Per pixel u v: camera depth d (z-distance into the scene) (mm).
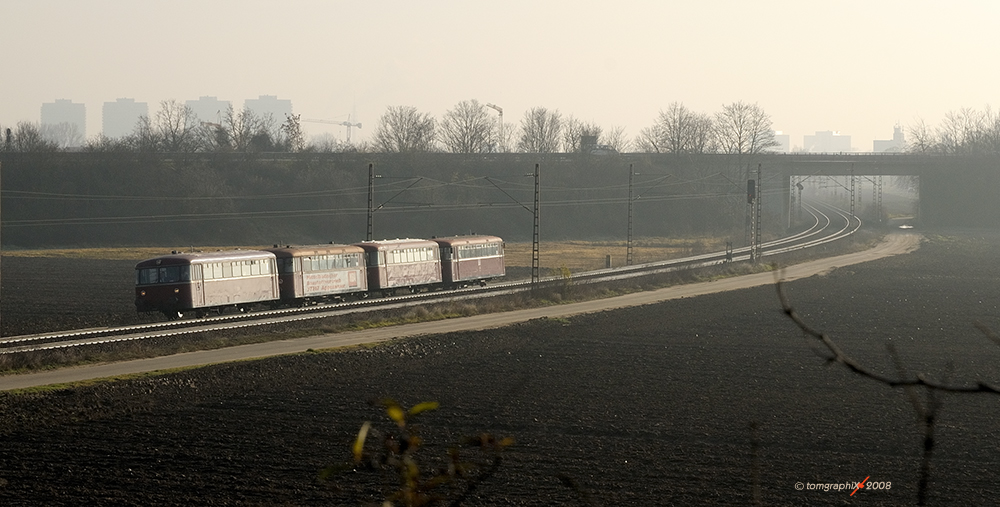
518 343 43094
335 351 38812
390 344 40969
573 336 45438
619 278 74875
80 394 29516
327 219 124312
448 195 133625
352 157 139500
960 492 19625
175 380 32062
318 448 23625
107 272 82125
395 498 3928
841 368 35844
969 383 32250
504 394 31031
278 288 56312
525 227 137000
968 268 85562
